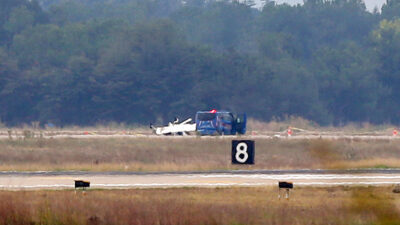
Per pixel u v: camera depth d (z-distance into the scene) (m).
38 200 85.38
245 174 126.88
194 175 125.12
